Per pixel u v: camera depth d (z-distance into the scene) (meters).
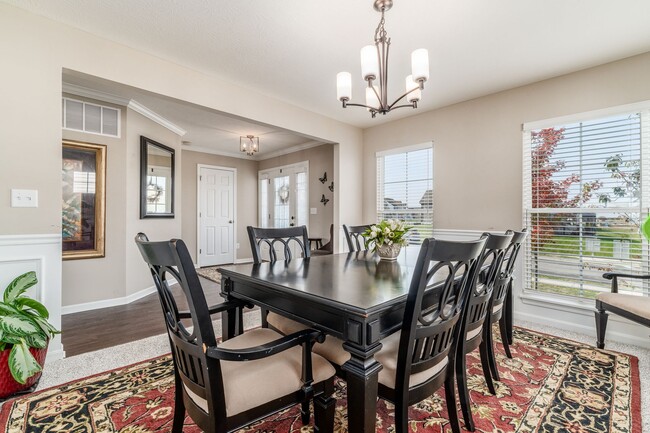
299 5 1.95
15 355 1.61
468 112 3.50
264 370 1.14
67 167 3.15
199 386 1.03
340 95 1.99
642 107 2.47
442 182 3.73
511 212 3.18
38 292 2.03
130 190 3.61
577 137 2.80
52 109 2.07
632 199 2.53
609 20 2.08
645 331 2.42
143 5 1.94
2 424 1.47
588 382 1.87
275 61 2.65
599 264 2.68
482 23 2.11
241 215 6.78
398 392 1.14
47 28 2.05
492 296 1.80
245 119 3.22
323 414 1.20
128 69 2.40
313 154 5.75
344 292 1.25
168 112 3.92
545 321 2.93
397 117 4.10
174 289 4.27
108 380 1.87
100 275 3.35
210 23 2.13
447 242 1.09
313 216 5.74
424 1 1.89
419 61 1.74
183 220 5.84
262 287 1.47
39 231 2.03
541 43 2.36
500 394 1.75
